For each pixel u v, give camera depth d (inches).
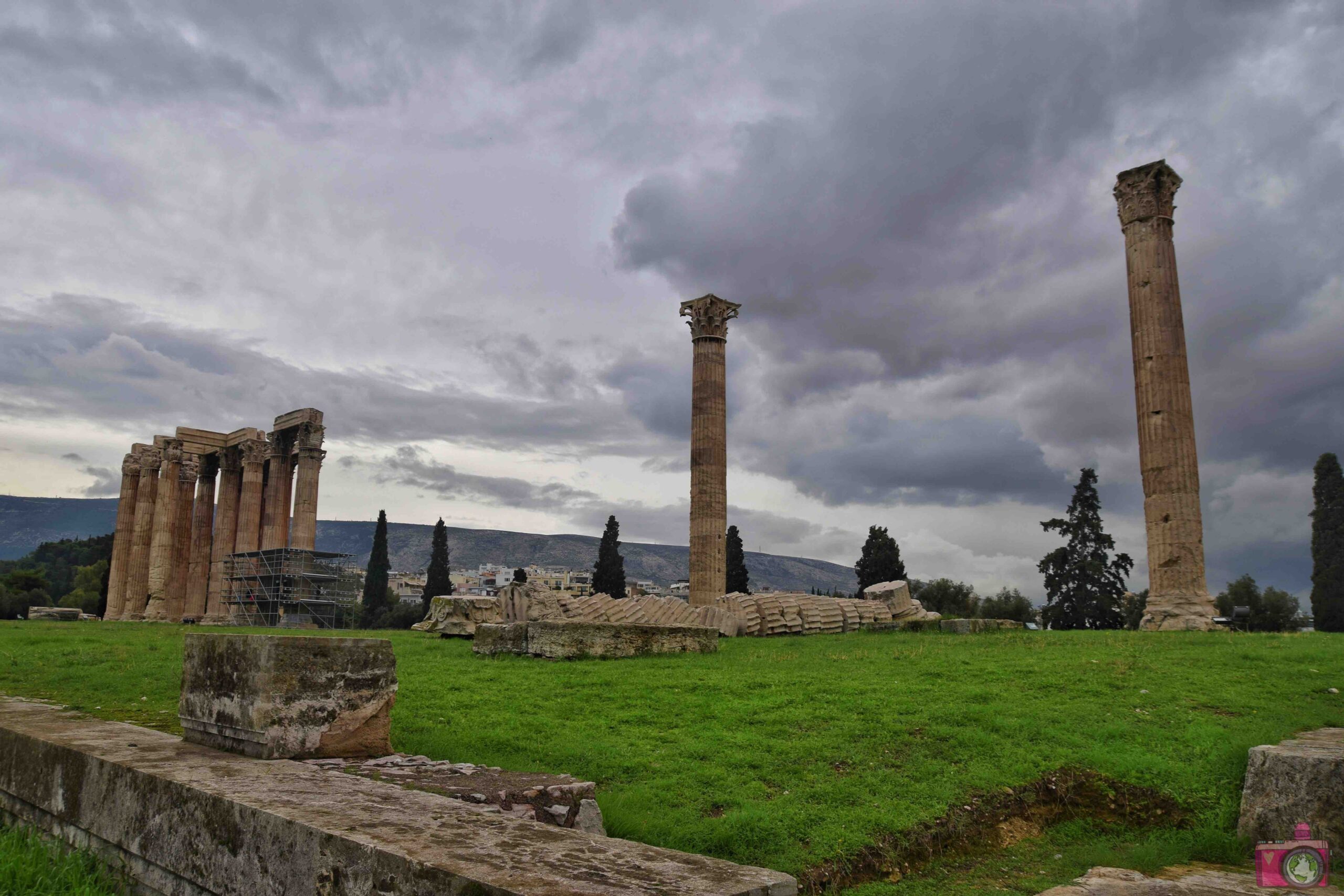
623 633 761.6
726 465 1503.4
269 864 199.3
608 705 510.0
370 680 326.0
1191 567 1152.2
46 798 299.7
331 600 2124.8
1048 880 324.5
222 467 2402.8
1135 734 455.2
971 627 1130.7
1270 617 2161.7
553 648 722.2
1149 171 1244.5
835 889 302.2
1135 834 372.2
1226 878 307.4
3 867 248.2
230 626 1865.2
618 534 3029.0
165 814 241.0
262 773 257.9
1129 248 1262.3
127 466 2632.9
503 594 1093.8
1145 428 1211.2
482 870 157.8
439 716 462.9
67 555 5620.1
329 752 309.3
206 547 2524.6
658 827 322.7
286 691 296.7
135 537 2443.4
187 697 326.0
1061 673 614.9
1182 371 1205.1
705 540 1459.2
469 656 775.7
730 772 386.9
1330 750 350.9
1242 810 351.6
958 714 479.2
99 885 250.2
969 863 339.0
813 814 343.9
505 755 392.8
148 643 876.0
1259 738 433.1
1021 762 410.0
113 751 289.0
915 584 2783.0
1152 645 807.7
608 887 149.8
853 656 753.6
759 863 304.7
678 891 149.0
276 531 2301.9
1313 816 329.1
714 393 1507.1
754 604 1178.6
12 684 587.2
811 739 433.7
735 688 559.2
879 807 354.3
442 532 3329.2
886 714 477.7
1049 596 2325.3
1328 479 2021.4
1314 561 2022.6
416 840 179.6
